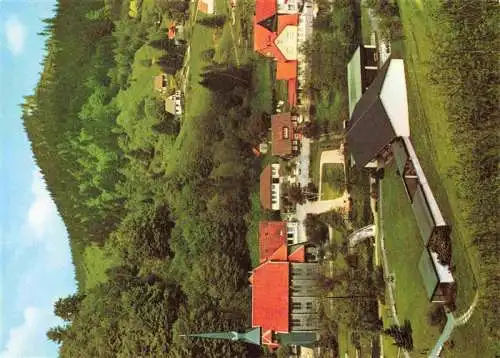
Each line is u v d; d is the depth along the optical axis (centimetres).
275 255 10975
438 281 7656
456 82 7781
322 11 11338
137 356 12838
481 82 7550
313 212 10981
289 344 10662
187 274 13200
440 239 7738
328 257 10469
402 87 8662
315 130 11150
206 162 13650
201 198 13438
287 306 10519
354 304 9344
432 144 8088
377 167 9456
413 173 8400
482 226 7306
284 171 11694
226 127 13100
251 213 12588
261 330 10894
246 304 12131
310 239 10800
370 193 9794
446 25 8050
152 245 14012
